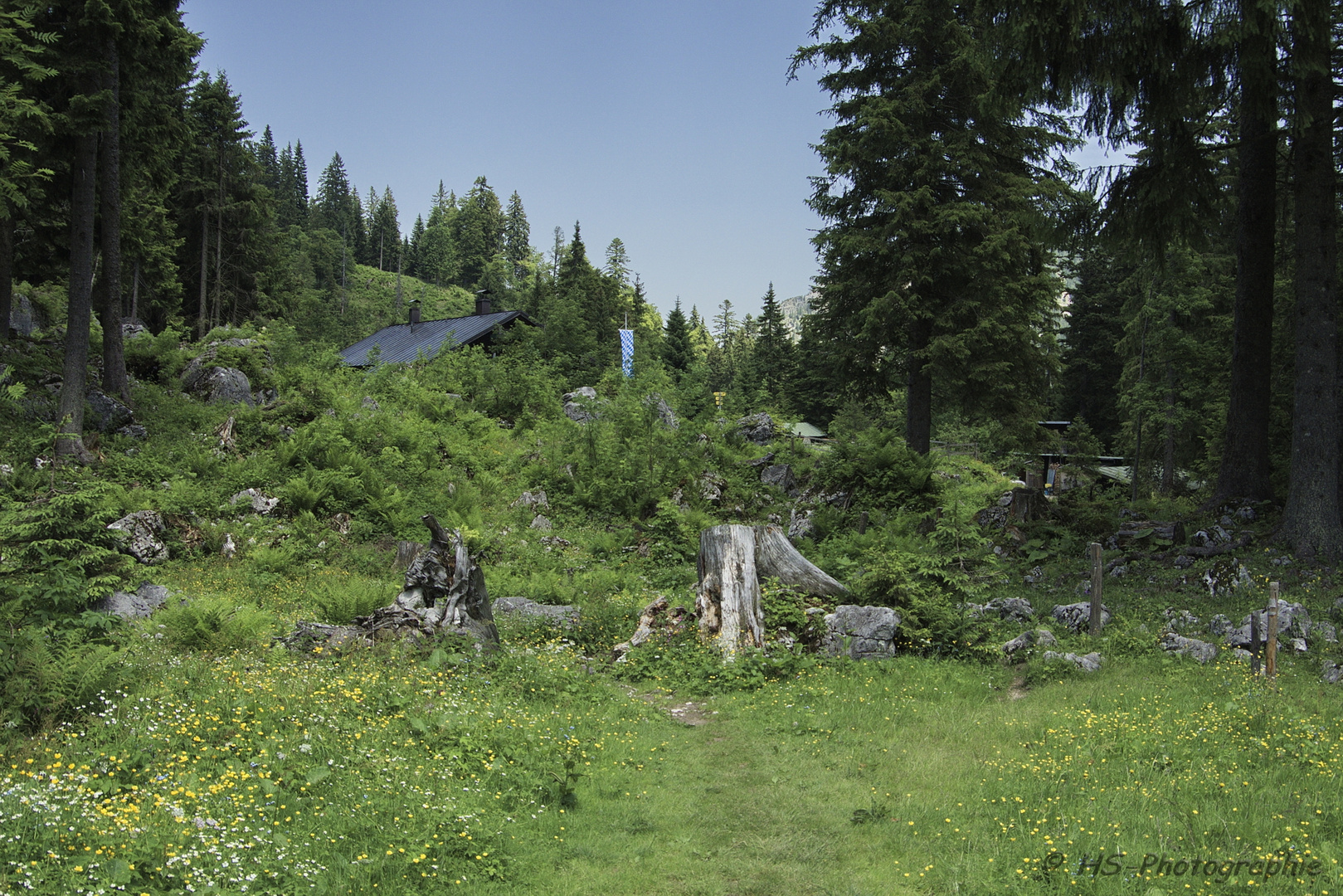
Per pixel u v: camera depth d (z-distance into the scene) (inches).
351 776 258.4
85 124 805.9
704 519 821.2
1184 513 732.0
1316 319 577.0
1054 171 987.9
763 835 256.4
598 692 408.2
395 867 211.8
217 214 2071.9
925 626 493.0
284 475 813.9
